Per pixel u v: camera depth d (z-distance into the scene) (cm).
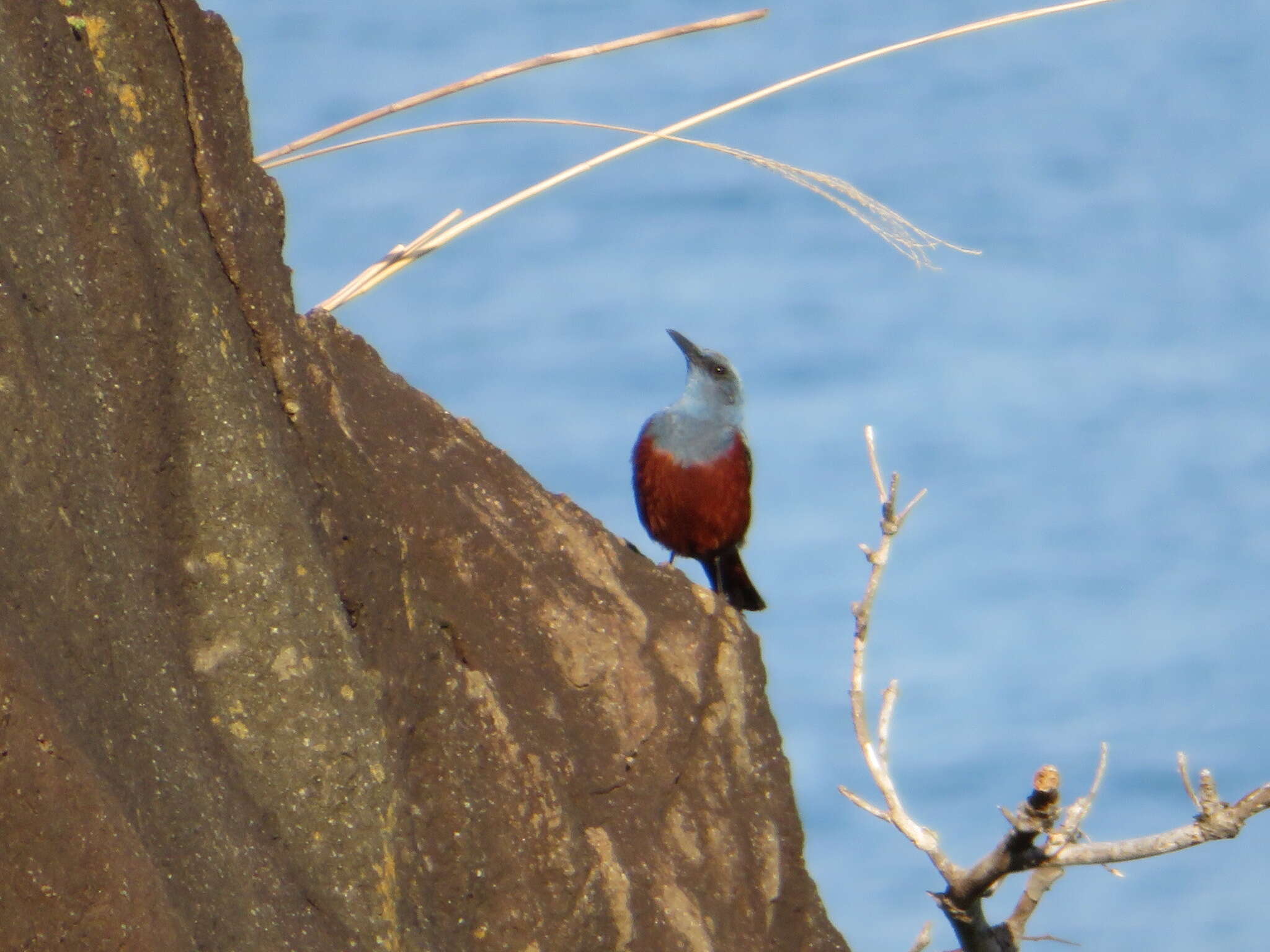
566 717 1236
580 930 1122
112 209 953
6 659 722
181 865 805
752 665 1361
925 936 1155
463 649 1216
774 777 1339
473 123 1410
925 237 1098
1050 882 1169
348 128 1392
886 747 1132
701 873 1256
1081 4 1417
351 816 962
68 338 898
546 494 1352
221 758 917
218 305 1018
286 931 860
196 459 965
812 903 1332
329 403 1171
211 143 1080
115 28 1029
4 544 777
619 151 1435
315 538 1011
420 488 1244
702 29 1445
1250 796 977
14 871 712
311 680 966
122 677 833
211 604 954
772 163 1151
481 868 1096
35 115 922
